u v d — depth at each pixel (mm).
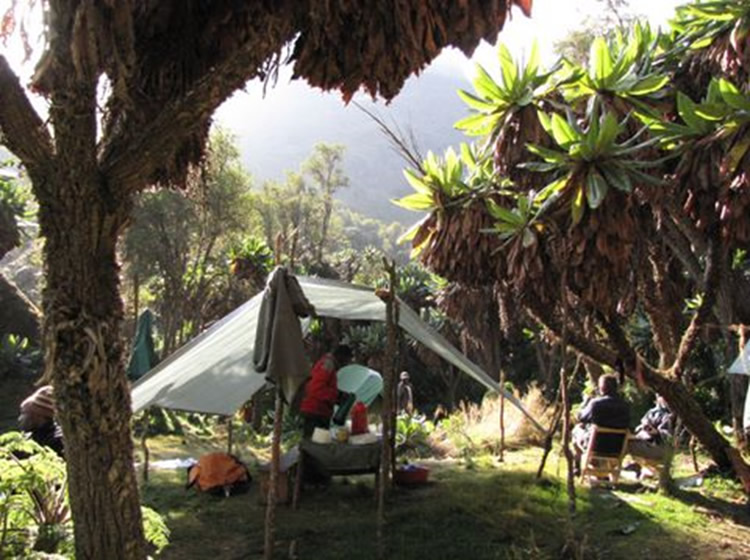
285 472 7047
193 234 20391
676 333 8617
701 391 12438
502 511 6492
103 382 2770
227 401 7223
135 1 3363
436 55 3287
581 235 5664
